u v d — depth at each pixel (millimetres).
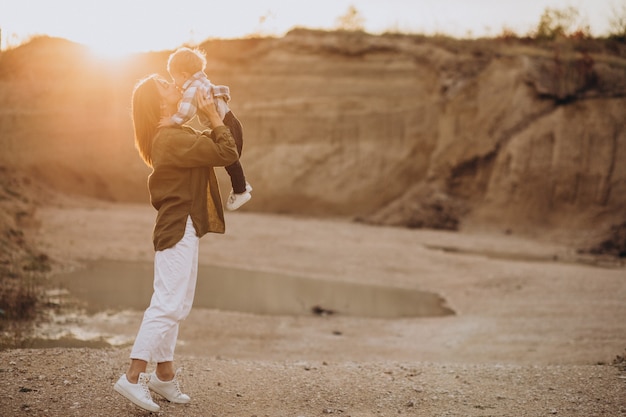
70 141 28969
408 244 20703
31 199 22859
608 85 26562
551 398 4906
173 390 4508
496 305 12719
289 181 30531
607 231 23078
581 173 25578
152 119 4457
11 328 8656
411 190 29391
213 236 19484
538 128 26906
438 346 9562
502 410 4660
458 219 26906
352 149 30672
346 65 31703
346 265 16922
